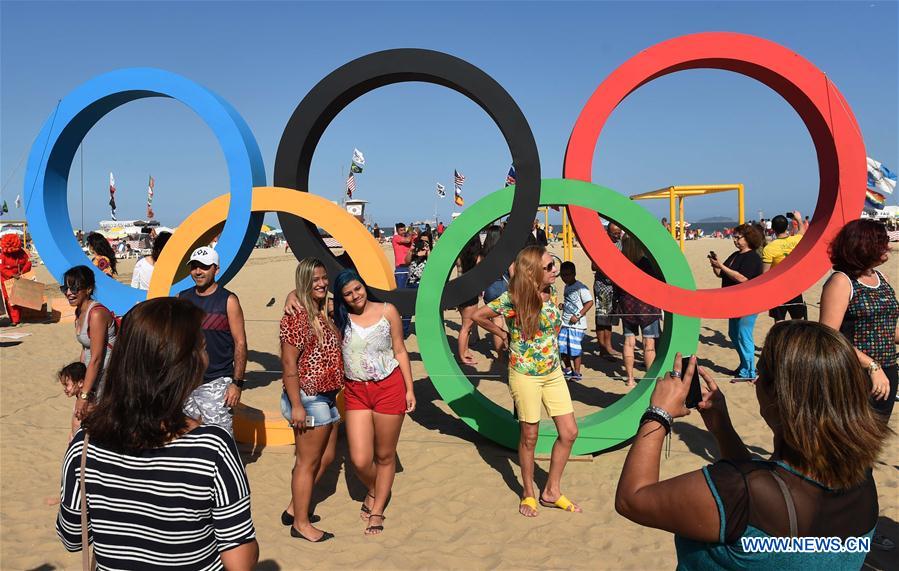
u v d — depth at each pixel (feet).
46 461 15.15
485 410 15.26
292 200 15.87
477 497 13.02
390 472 11.66
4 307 35.47
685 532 4.35
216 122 16.15
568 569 10.16
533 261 11.51
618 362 24.58
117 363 4.77
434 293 15.11
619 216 14.76
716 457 14.73
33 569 10.19
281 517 12.10
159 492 4.68
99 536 4.75
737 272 20.71
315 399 10.98
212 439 4.82
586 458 14.85
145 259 20.13
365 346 11.03
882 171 16.81
